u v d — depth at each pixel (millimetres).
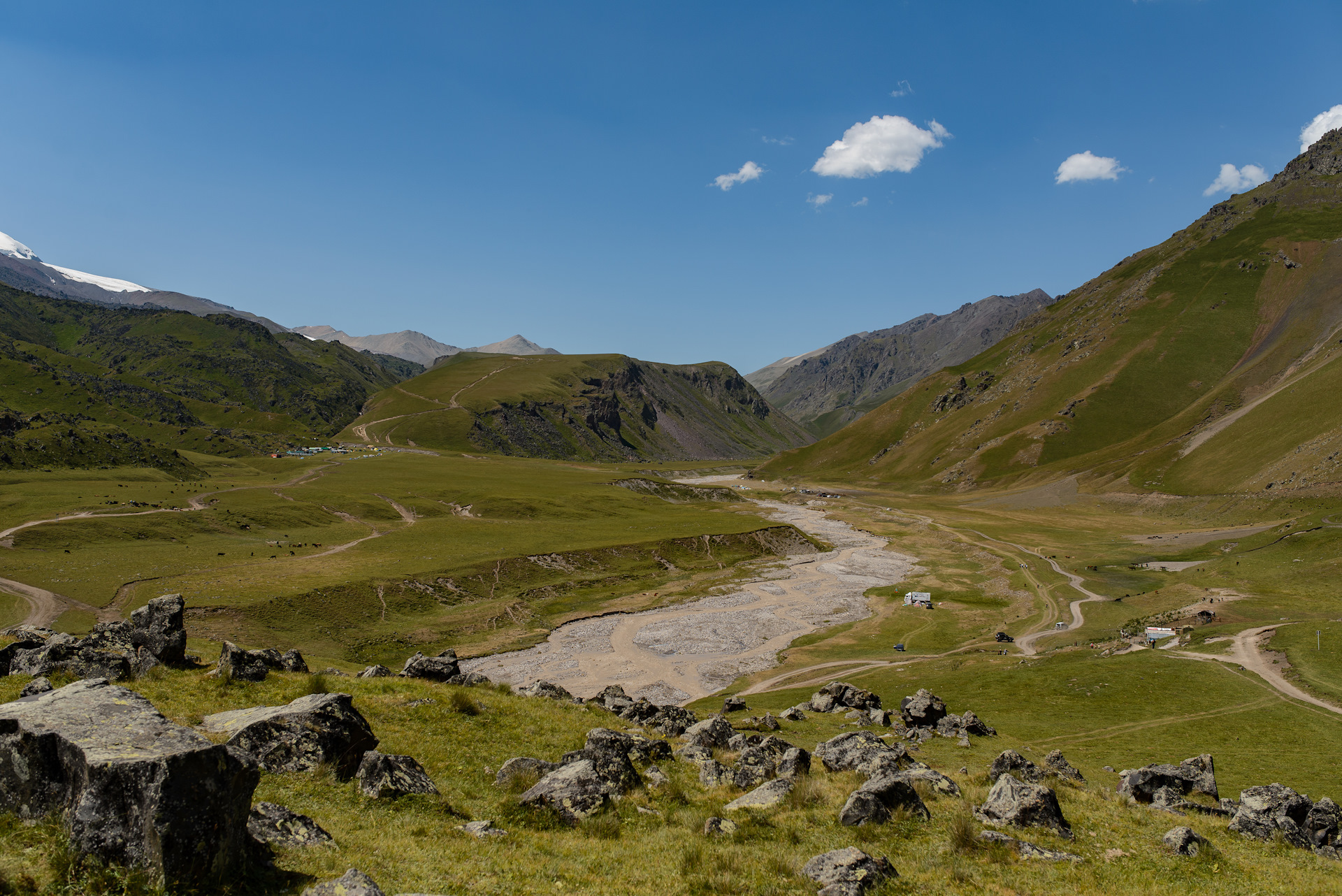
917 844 19969
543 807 20578
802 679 81875
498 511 199375
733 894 15922
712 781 25625
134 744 12859
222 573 106625
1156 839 22250
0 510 132375
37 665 26094
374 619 98875
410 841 16859
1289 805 26578
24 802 13125
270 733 20297
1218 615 89312
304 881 13438
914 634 101500
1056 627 99188
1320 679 62562
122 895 11188
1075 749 51719
